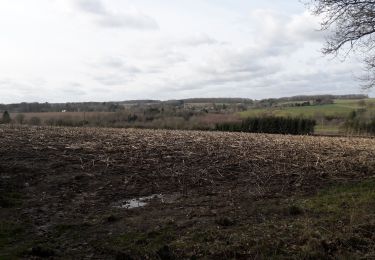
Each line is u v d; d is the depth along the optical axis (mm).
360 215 10062
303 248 8375
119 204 12273
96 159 17359
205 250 8477
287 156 18938
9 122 49188
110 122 58719
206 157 18391
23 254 8383
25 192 12953
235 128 59719
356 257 8031
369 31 13391
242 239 8938
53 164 16125
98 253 8641
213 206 11820
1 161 16031
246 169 16516
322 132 58156
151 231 9648
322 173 15461
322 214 10570
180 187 14141
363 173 15586
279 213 10891
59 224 10375
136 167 16422
